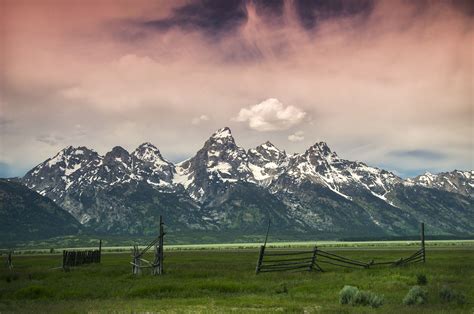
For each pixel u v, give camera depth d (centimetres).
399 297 3453
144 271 6016
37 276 5778
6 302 3550
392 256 11100
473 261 7675
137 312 2891
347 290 3244
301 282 4559
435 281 4431
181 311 2917
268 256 12481
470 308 2891
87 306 3181
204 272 5881
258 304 3275
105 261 10269
